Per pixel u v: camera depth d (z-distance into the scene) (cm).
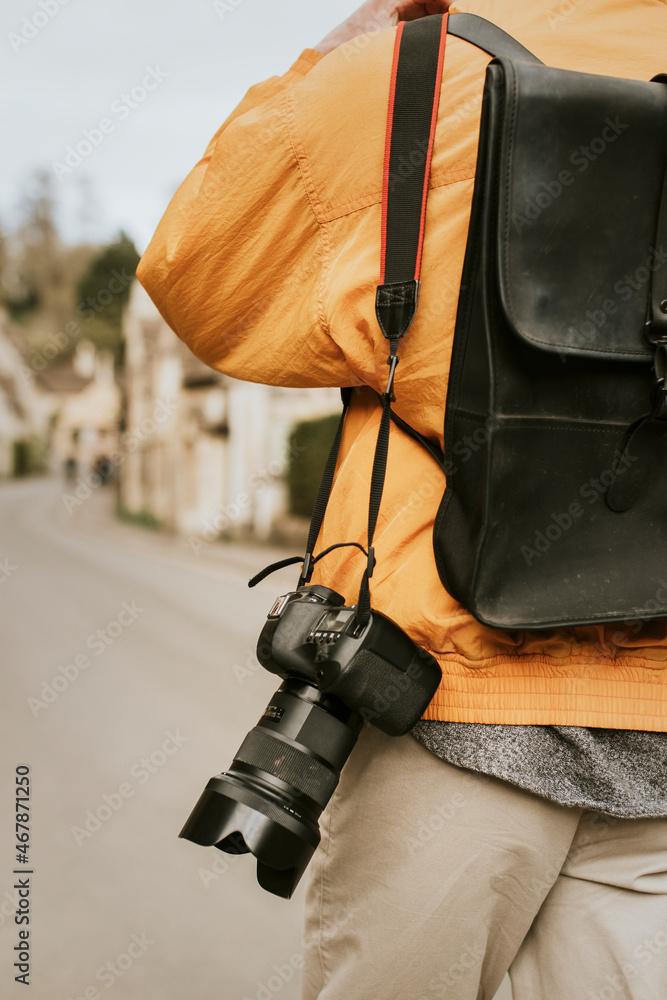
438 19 104
